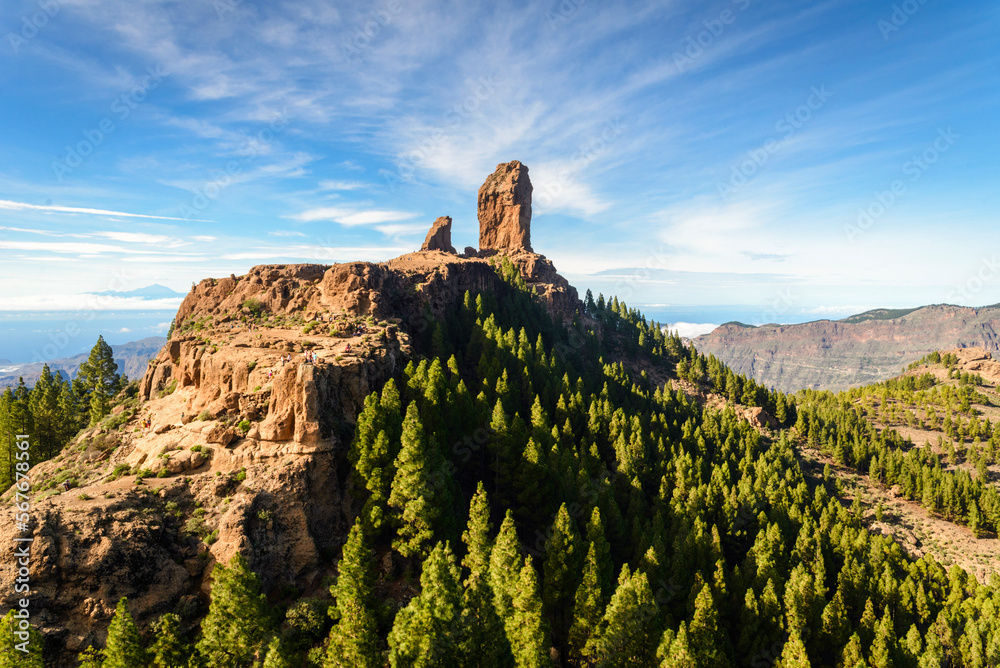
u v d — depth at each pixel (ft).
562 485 280.31
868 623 237.25
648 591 183.21
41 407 325.42
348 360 253.85
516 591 164.86
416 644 130.41
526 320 535.19
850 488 522.06
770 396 646.74
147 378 313.94
